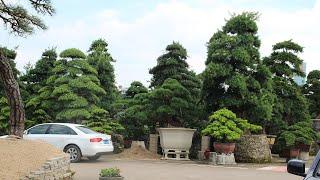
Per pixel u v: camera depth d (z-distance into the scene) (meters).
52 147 13.91
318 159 5.80
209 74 24.31
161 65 28.66
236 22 25.25
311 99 39.69
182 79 28.08
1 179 10.19
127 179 14.75
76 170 16.45
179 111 26.58
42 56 31.02
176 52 28.30
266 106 24.94
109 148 20.55
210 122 23.77
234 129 22.62
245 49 24.88
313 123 38.41
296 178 16.66
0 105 28.11
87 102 26.66
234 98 24.77
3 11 13.80
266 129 31.14
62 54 27.41
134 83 32.38
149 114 27.02
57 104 27.19
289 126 28.91
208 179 15.55
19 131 14.82
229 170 19.27
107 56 33.34
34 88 30.08
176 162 22.98
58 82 26.97
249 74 25.23
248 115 25.38
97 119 25.95
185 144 25.11
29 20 14.14
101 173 13.50
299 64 31.20
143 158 24.75
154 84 29.53
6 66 14.52
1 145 12.55
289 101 30.80
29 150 12.64
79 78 26.84
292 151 26.27
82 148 19.73
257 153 24.92
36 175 11.18
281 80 30.84
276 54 31.31
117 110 31.16
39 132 20.25
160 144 26.03
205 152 25.30
